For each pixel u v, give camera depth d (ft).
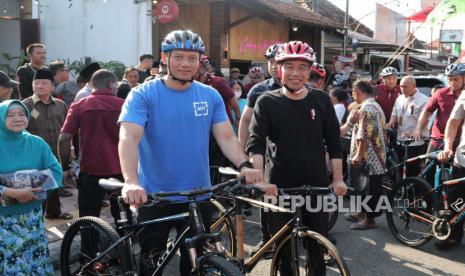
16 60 44.16
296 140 10.90
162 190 9.42
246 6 39.86
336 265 9.80
